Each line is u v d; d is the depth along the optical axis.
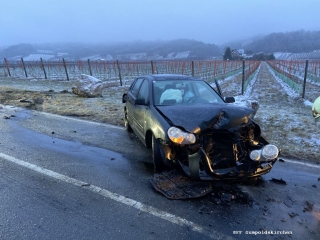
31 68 32.44
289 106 9.81
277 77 27.95
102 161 4.29
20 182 3.49
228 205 3.04
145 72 30.05
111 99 10.87
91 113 7.95
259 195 3.29
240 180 3.44
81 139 5.46
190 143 3.05
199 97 4.50
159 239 2.45
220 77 21.62
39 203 3.00
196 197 3.14
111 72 30.91
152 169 3.99
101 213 2.82
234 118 3.27
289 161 4.42
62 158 4.39
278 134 5.86
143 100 4.29
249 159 3.23
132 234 2.51
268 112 8.20
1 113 7.89
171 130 3.16
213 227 2.64
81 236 2.46
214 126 3.25
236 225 2.68
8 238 2.41
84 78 11.78
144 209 2.91
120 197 3.15
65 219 2.71
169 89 4.53
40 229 2.55
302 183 3.66
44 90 13.66
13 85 16.30
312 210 3.00
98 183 3.50
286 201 3.17
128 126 5.95
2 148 4.81
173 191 3.25
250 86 17.80
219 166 3.25
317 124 6.64
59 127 6.38
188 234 2.53
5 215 2.76
